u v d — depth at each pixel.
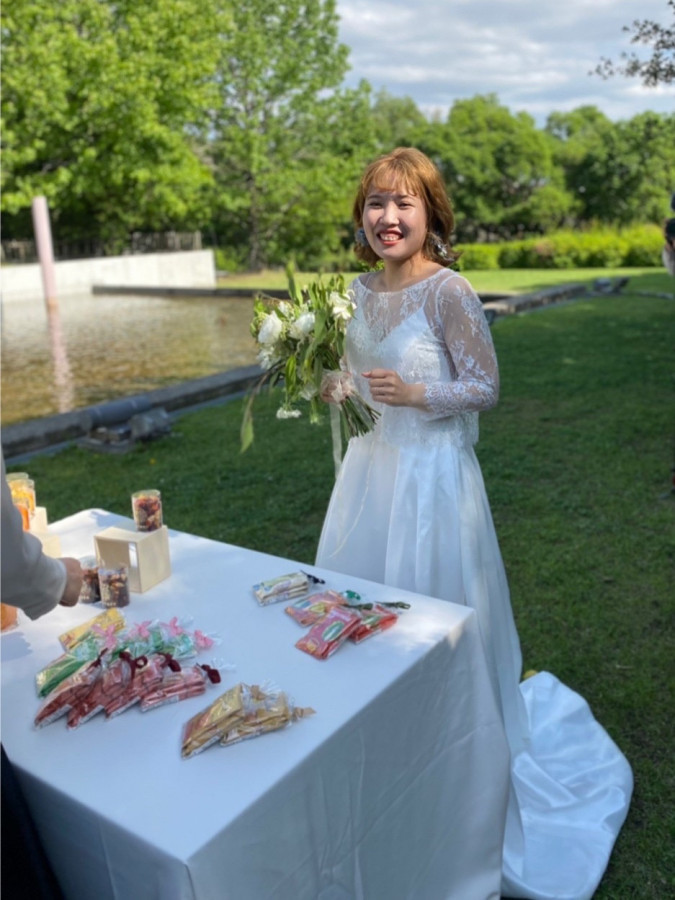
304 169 30.02
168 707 1.55
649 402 6.88
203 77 25.00
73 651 1.68
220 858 1.23
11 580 1.35
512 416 6.62
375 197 2.13
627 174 49.09
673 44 6.76
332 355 2.08
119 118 23.14
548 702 2.74
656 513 4.43
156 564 2.07
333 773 1.46
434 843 1.84
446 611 1.90
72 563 1.54
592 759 2.49
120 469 5.54
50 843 1.41
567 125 70.31
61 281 21.59
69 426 6.28
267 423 6.64
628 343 9.91
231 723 1.43
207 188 29.31
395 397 2.07
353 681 1.61
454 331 2.13
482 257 28.34
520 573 3.81
